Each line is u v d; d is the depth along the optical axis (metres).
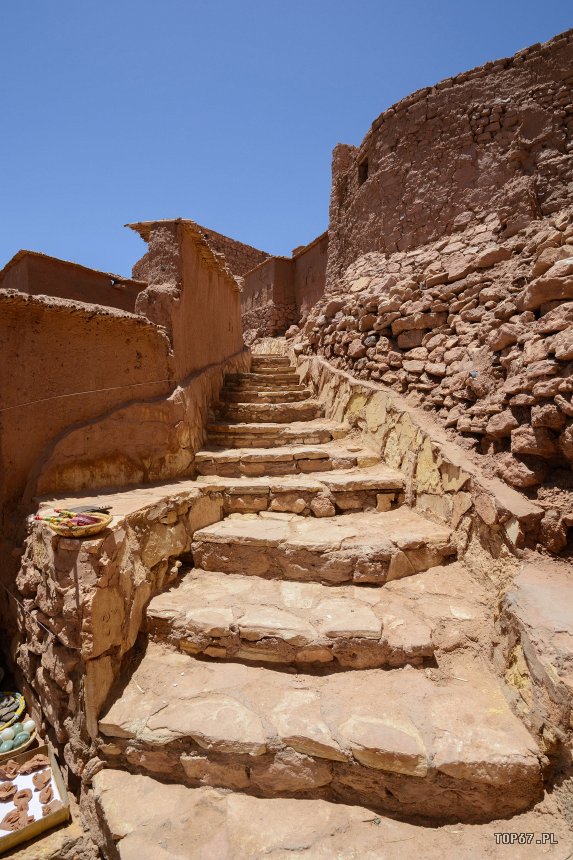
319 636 2.62
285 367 8.28
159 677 2.63
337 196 10.52
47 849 2.26
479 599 2.91
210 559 3.58
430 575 3.23
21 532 3.27
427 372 4.68
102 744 2.36
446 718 2.18
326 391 6.38
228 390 6.77
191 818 2.04
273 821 2.01
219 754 2.20
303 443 5.41
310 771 2.12
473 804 1.97
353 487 4.08
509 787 1.94
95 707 2.40
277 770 2.14
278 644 2.66
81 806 2.42
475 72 7.07
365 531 3.54
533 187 5.89
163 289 4.58
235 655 2.74
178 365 4.77
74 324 3.70
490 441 3.44
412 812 2.02
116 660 2.62
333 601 3.00
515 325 3.53
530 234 4.99
